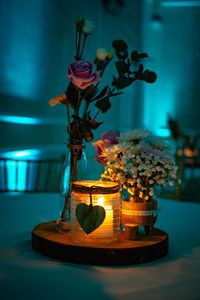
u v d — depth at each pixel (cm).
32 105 265
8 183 228
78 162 70
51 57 293
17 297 46
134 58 69
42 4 272
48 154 291
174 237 76
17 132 246
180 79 686
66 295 47
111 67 437
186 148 314
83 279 52
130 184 63
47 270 55
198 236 77
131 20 538
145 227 64
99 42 395
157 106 699
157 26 676
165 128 668
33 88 265
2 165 220
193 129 684
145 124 670
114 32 453
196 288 50
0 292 47
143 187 62
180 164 148
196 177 262
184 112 688
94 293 47
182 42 679
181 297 47
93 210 58
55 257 60
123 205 64
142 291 48
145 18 624
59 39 305
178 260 61
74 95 67
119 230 61
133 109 583
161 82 693
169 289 49
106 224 59
